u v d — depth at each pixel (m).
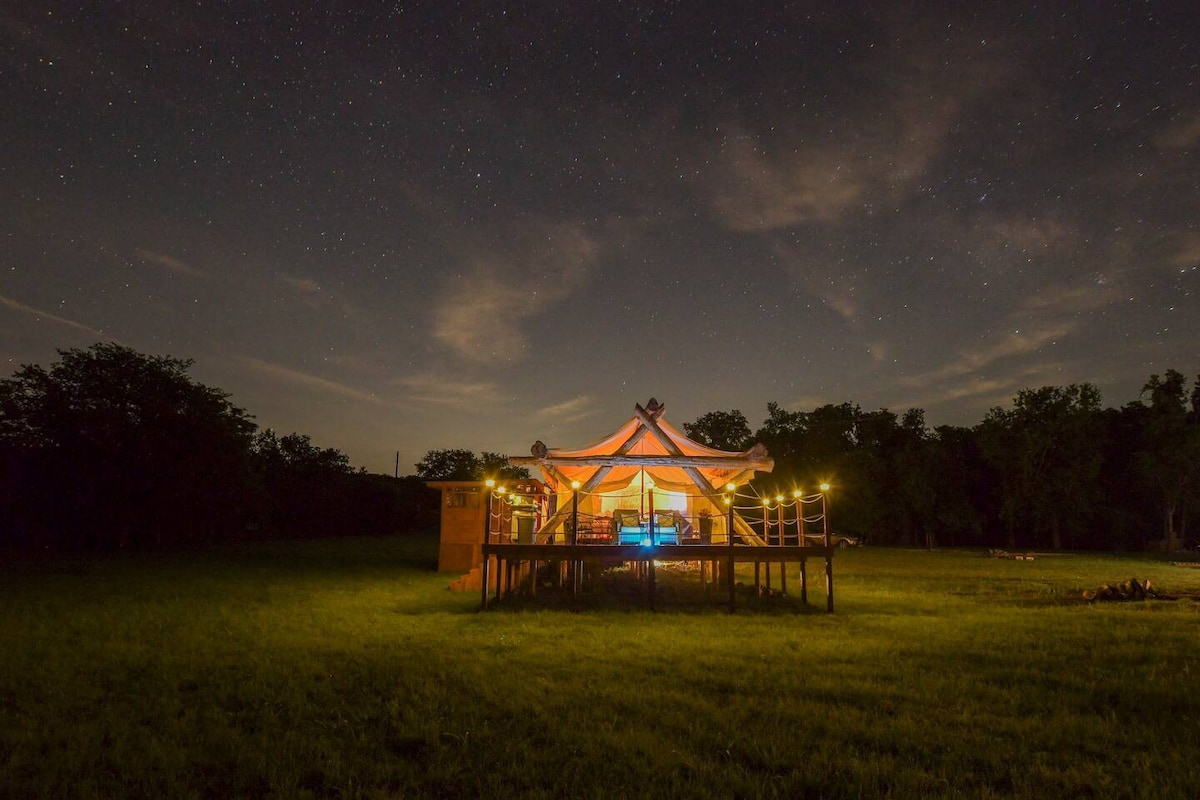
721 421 66.12
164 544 40.09
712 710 6.83
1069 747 5.95
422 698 7.31
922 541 64.94
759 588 16.45
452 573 24.48
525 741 6.00
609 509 20.36
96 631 11.27
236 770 5.46
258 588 18.42
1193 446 49.56
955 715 6.75
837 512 59.84
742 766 5.46
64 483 34.94
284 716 6.77
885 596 17.83
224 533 43.53
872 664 8.95
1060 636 11.10
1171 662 9.16
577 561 15.80
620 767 5.45
